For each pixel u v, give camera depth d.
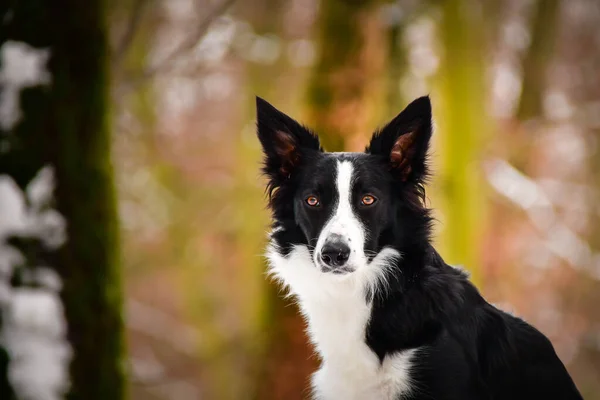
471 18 12.59
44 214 5.77
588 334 16.50
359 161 4.92
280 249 5.16
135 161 14.84
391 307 4.63
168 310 18.94
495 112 16.00
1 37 5.80
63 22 5.90
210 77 15.48
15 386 5.55
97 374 5.96
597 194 16.11
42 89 5.84
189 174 15.72
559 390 4.73
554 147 16.61
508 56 15.97
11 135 5.76
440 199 11.52
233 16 13.74
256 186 12.53
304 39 13.70
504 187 14.58
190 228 15.55
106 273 6.08
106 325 6.06
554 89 16.56
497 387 4.62
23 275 5.65
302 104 10.27
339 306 4.73
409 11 10.65
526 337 4.79
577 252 15.48
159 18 14.13
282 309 9.98
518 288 16.69
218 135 16.31
